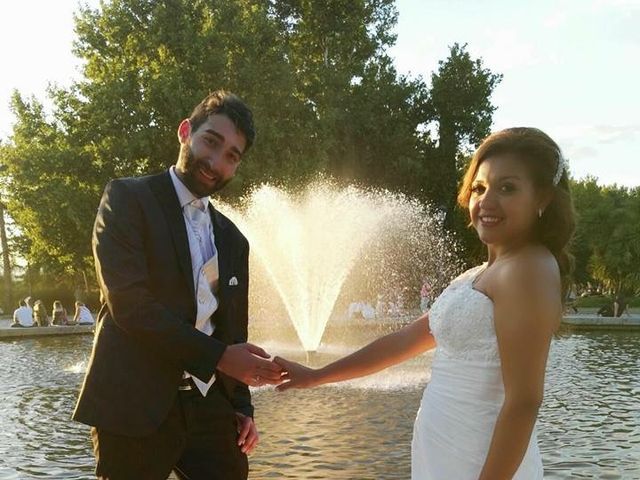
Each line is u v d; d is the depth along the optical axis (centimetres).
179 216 315
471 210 237
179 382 309
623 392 1170
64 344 2312
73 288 4594
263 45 3272
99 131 3073
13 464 729
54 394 1205
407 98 3903
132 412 299
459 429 227
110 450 304
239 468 336
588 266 4878
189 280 312
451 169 3922
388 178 3778
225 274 328
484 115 3950
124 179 316
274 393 1123
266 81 3200
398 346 289
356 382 1220
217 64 3025
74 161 3041
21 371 1534
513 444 209
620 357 1739
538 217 229
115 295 294
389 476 661
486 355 222
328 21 3803
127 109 3028
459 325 227
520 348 210
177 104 2928
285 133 3198
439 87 3894
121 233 301
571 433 852
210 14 3167
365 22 3941
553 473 674
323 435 830
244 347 296
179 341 291
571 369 1492
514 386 210
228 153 316
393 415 944
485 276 228
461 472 226
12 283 5250
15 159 3180
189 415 316
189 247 316
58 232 3275
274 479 653
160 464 310
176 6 3162
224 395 329
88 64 3266
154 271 307
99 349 308
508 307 213
